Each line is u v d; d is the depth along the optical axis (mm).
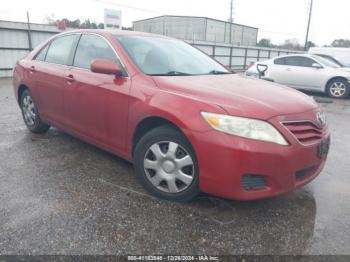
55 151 4004
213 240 2338
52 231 2357
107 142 3359
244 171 2377
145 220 2543
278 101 2682
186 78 3115
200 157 2496
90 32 3771
